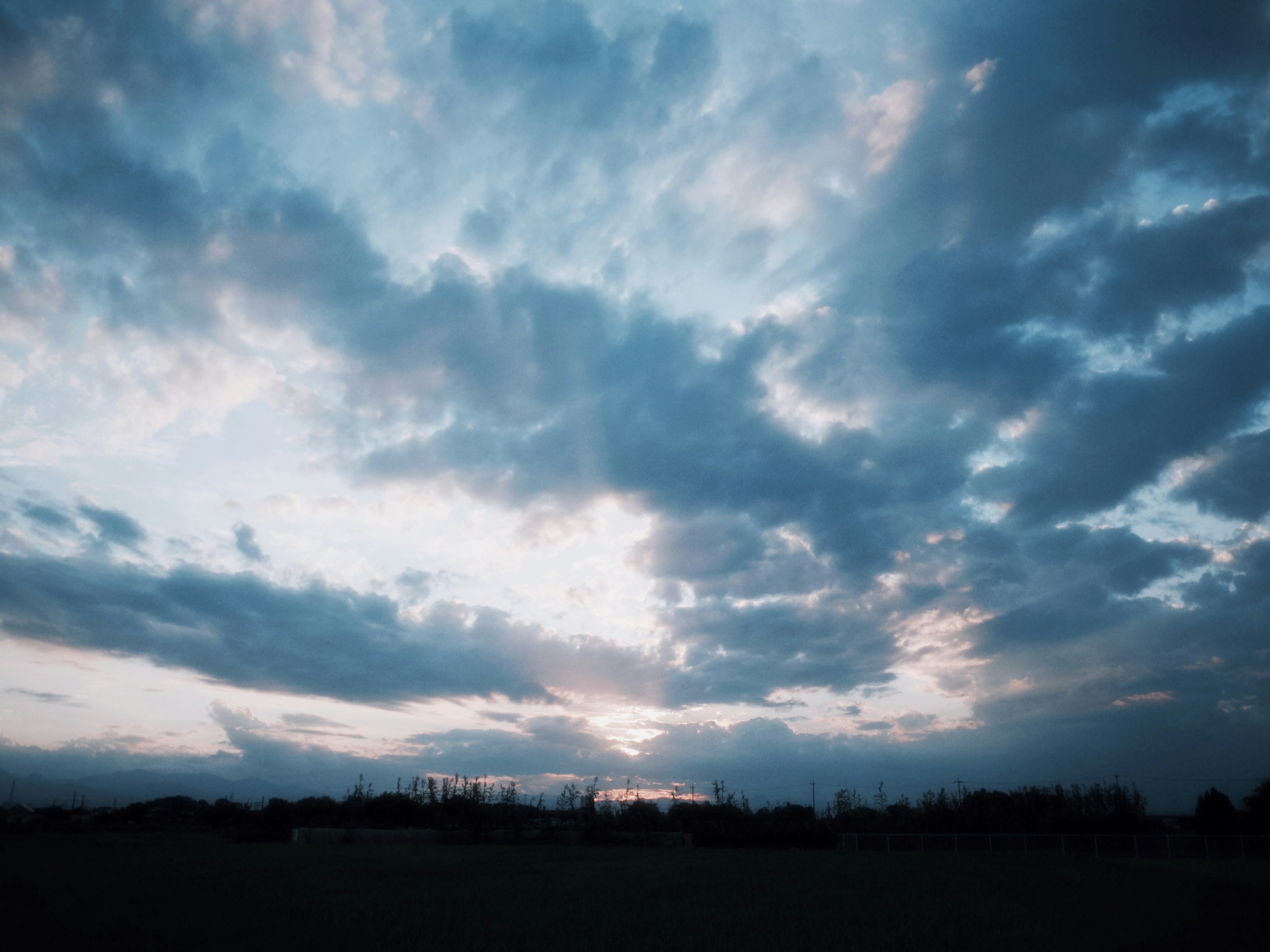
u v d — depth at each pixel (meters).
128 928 12.68
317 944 11.80
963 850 46.66
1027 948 12.41
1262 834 47.59
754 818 57.53
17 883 18.80
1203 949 12.53
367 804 55.00
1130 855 41.50
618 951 11.80
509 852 40.97
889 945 12.59
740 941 12.97
